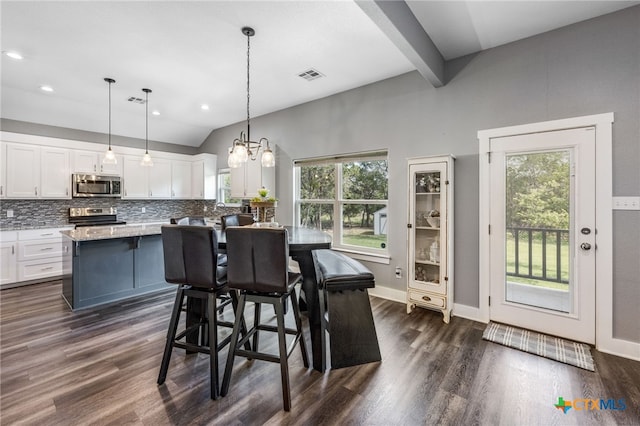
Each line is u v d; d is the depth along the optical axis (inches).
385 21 82.7
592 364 87.3
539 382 79.6
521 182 110.2
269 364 88.5
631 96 90.6
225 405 70.7
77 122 198.8
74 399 72.1
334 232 169.2
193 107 187.9
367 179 157.4
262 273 72.4
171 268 79.8
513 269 112.6
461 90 121.4
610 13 93.0
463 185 121.6
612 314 94.5
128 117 205.8
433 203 126.6
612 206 94.1
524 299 110.6
